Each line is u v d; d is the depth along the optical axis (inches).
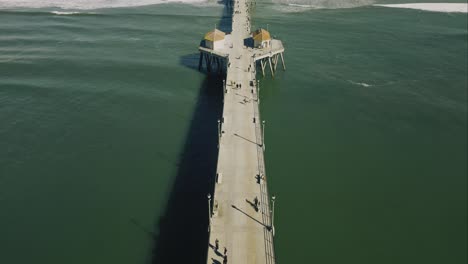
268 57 3134.8
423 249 1651.1
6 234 1631.4
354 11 4857.3
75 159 2073.1
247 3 4795.8
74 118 2421.3
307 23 4340.6
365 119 2534.5
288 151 2207.2
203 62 3312.0
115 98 2664.9
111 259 1534.2
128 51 3467.0
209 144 2236.7
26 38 3659.0
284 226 1722.4
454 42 3799.2
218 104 2667.3
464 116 2573.8
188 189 1897.1
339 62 3363.7
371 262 1579.7
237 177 1611.7
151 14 4539.9
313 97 2792.8
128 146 2191.2
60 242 1603.1
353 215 1802.4
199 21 4382.4
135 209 1772.9
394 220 1785.2
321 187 1957.4
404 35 3988.7
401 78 3085.6
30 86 2755.9
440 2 5265.8
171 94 2773.1
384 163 2144.4
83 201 1808.6
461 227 1765.5
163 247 1587.1
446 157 2202.3
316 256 1593.3
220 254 1259.8
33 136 2236.7
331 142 2300.7
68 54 3326.8
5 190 1854.1
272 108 2640.3
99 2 4997.5
